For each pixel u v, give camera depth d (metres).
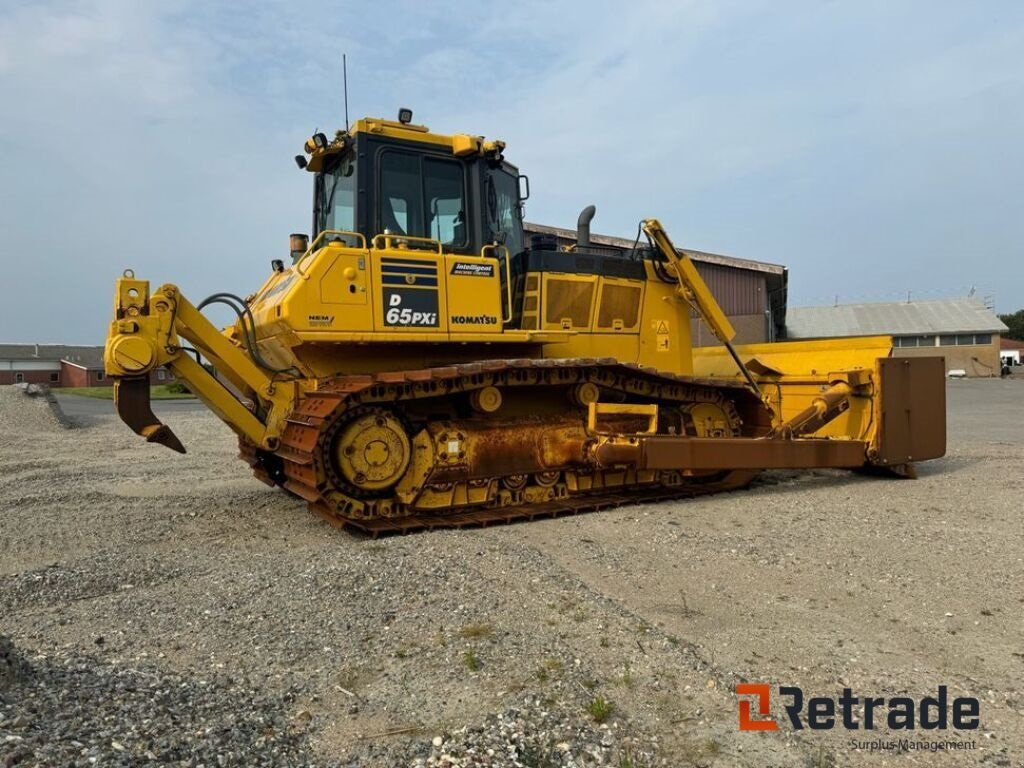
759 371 9.37
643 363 7.96
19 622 3.96
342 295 6.10
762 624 3.93
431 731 2.78
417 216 6.80
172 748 2.47
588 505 6.86
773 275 30.06
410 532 6.09
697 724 2.85
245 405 7.08
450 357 7.00
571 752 2.62
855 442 8.06
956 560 5.06
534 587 4.35
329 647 3.55
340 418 6.16
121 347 5.89
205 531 6.33
